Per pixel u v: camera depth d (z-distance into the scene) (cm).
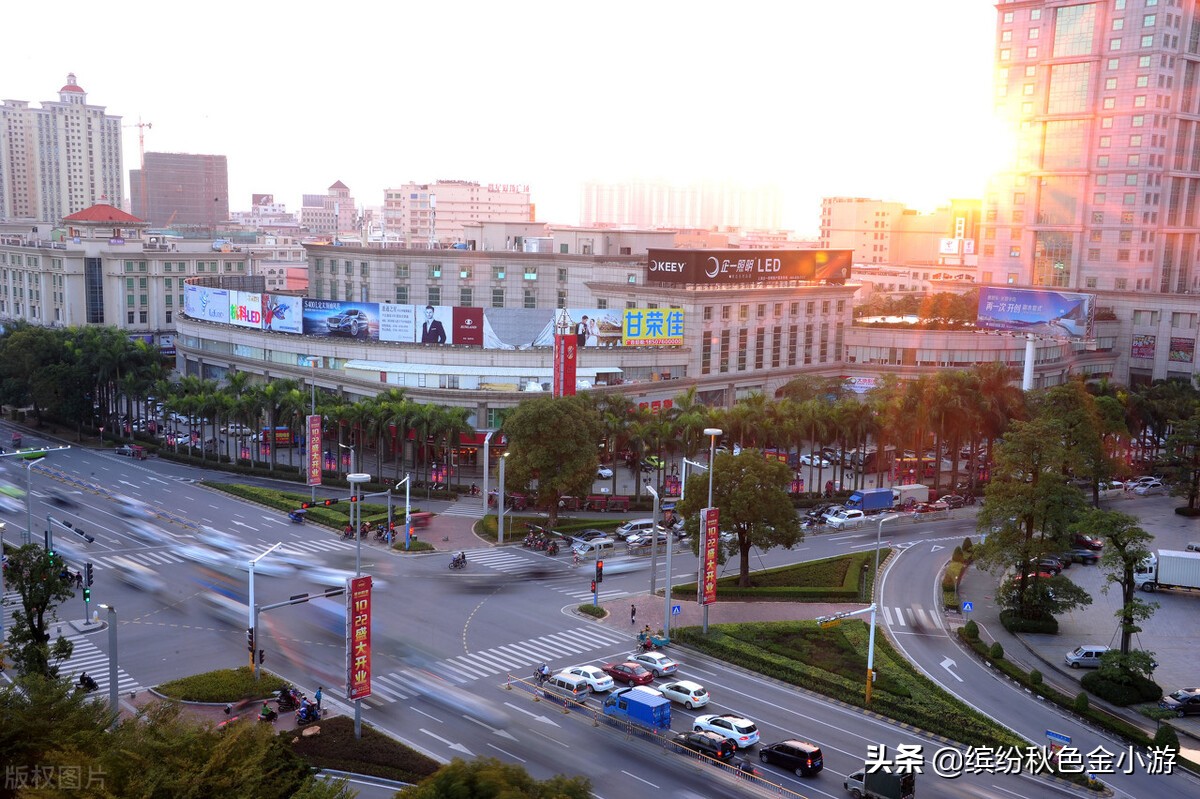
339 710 7538
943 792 6425
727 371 18338
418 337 17112
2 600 8525
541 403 12338
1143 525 13462
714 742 6862
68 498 13838
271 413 15688
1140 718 7838
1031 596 9606
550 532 12200
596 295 19425
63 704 5594
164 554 11444
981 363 18575
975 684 8331
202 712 7394
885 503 13975
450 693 7894
